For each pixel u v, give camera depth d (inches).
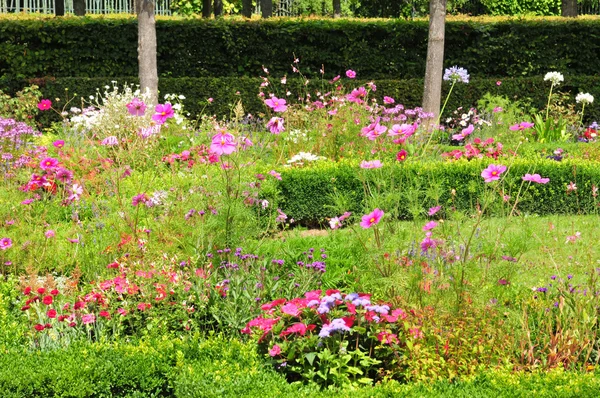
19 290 216.8
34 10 1099.9
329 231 260.4
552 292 202.4
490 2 1042.1
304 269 212.1
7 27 569.9
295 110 444.8
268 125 248.1
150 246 227.6
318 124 401.7
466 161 349.4
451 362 167.2
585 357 174.2
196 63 595.2
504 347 171.6
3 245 224.2
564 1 730.2
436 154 385.4
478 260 198.1
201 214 233.6
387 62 601.0
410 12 1042.7
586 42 590.6
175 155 325.7
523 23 592.4
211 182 249.8
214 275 204.4
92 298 194.9
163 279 200.8
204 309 198.1
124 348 177.9
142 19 498.0
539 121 469.1
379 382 163.9
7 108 494.3
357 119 386.3
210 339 182.2
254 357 172.6
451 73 448.8
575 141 479.8
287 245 243.0
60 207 288.7
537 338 176.4
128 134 370.0
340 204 215.5
